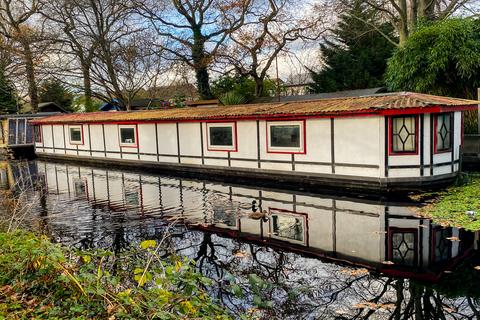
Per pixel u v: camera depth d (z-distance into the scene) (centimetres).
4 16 3203
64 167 2134
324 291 577
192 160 1698
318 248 752
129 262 617
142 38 2702
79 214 1066
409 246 733
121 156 2036
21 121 2706
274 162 1403
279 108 1439
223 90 2839
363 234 811
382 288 580
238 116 1457
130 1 2669
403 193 1120
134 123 1922
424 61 1669
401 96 1209
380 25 2952
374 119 1130
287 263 686
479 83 1602
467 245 720
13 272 478
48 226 953
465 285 578
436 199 1011
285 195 1190
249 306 540
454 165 1176
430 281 596
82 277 446
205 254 740
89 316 398
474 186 1109
